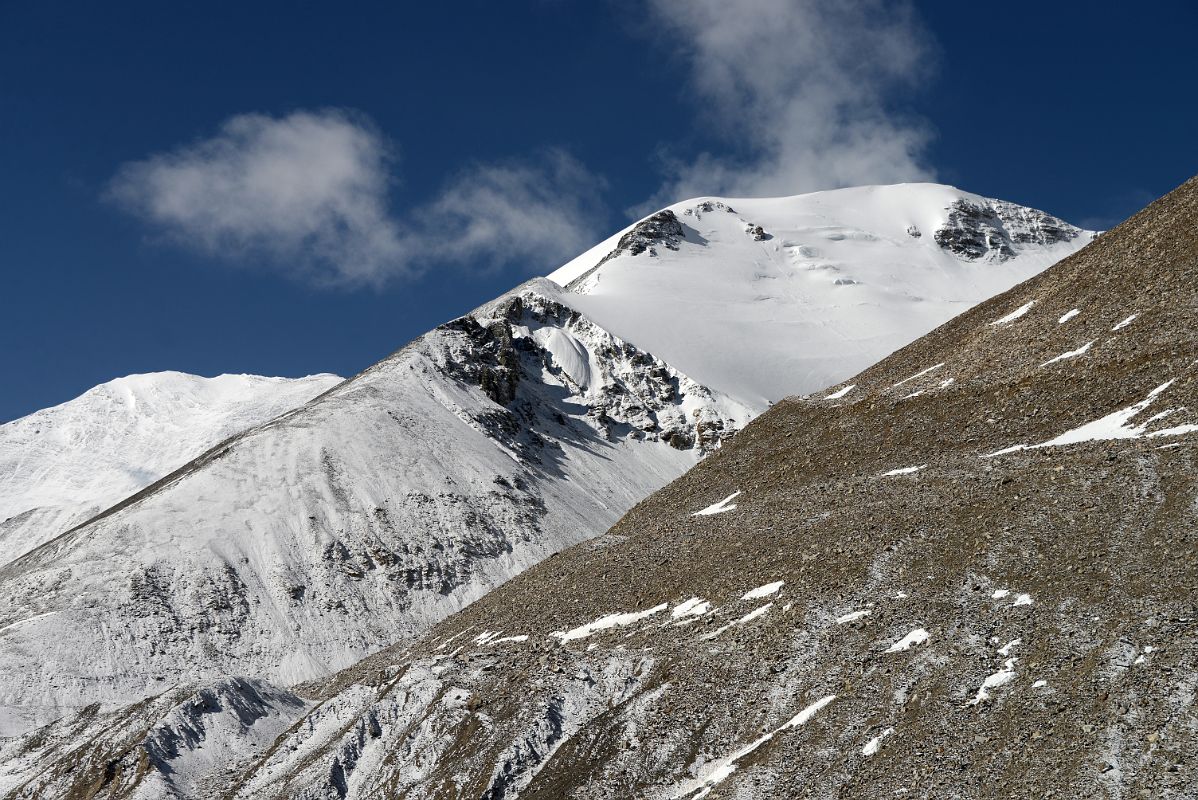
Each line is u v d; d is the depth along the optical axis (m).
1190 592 39.00
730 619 52.72
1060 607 41.62
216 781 64.19
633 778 45.06
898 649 44.00
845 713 42.00
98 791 64.75
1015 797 34.50
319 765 56.31
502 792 48.00
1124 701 35.81
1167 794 32.16
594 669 53.66
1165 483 45.66
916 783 36.97
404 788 51.59
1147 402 55.69
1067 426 58.84
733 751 44.19
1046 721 36.72
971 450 62.34
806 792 39.16
